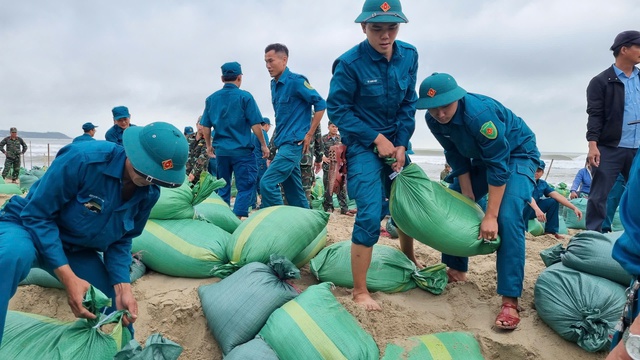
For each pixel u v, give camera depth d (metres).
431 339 3.10
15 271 2.24
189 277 3.83
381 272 3.69
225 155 5.66
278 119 5.26
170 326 3.30
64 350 2.42
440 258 4.53
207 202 4.79
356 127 3.35
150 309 3.42
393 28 3.19
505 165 3.17
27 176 10.69
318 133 8.04
